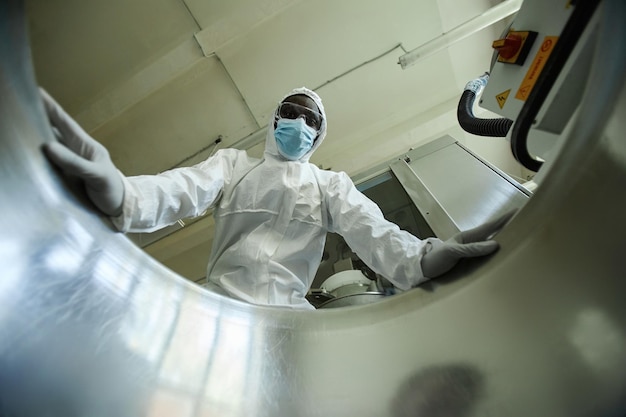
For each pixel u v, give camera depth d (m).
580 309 0.58
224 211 1.15
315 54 2.25
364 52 2.28
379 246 0.94
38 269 0.45
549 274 0.64
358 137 2.63
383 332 0.79
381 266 0.93
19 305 0.42
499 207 1.16
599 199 0.57
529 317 0.64
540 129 0.69
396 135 2.60
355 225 1.05
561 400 0.53
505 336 0.65
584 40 0.59
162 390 0.55
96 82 2.13
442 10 2.16
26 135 0.44
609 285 0.54
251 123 2.43
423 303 0.80
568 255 0.62
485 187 1.30
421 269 0.81
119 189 0.57
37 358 0.43
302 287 1.06
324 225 1.18
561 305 0.60
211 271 1.10
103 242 0.56
